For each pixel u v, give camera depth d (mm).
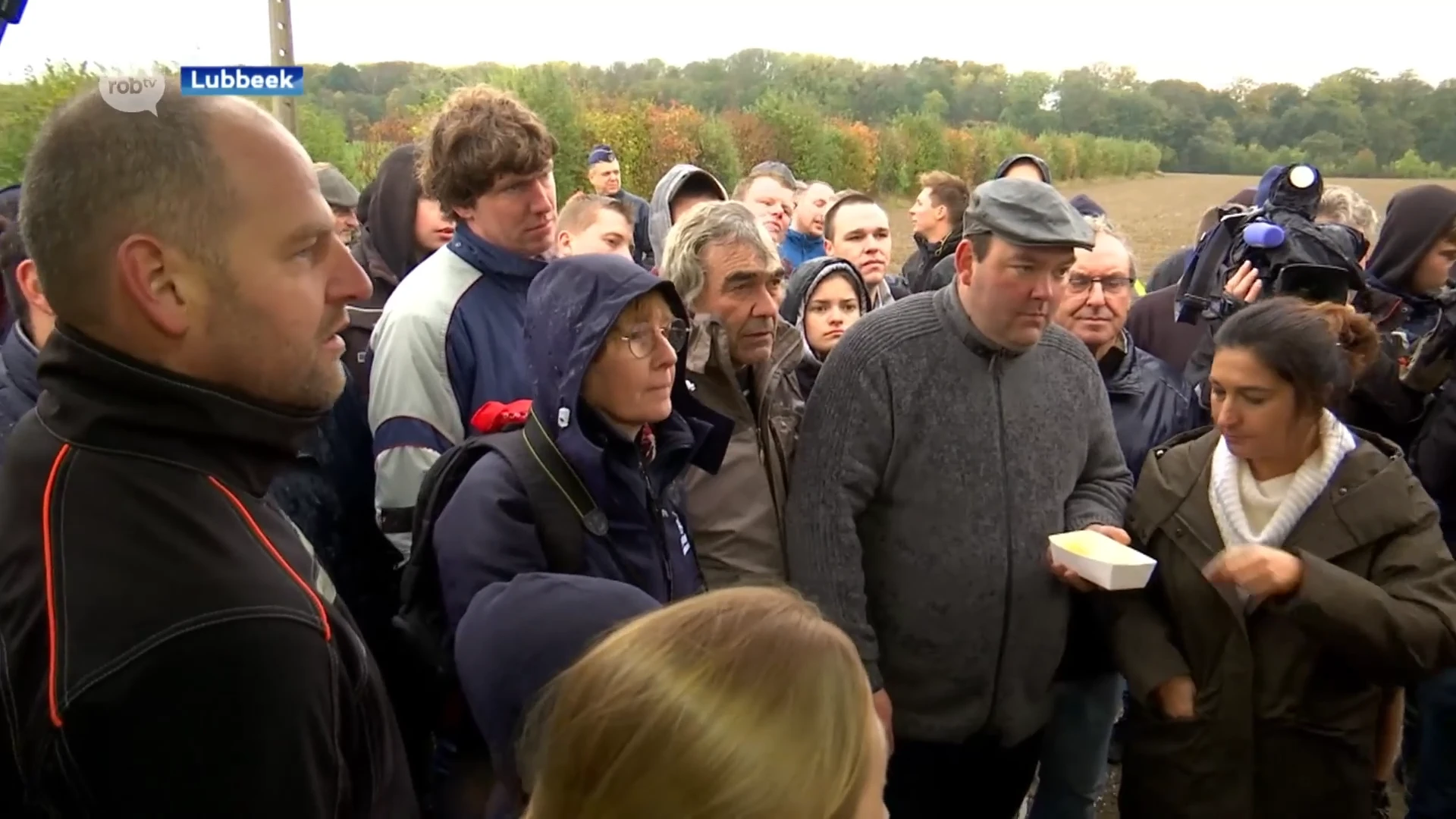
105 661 771
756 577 1896
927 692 1964
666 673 741
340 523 1935
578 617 1059
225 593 812
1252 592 1639
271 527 933
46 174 834
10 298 1617
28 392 1553
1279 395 1673
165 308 855
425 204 3117
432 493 1519
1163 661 1831
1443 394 2377
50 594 799
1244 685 1757
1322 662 1718
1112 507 2020
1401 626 1583
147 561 807
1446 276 3062
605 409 1471
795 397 2189
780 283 1952
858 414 1879
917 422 1874
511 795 1058
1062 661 2152
